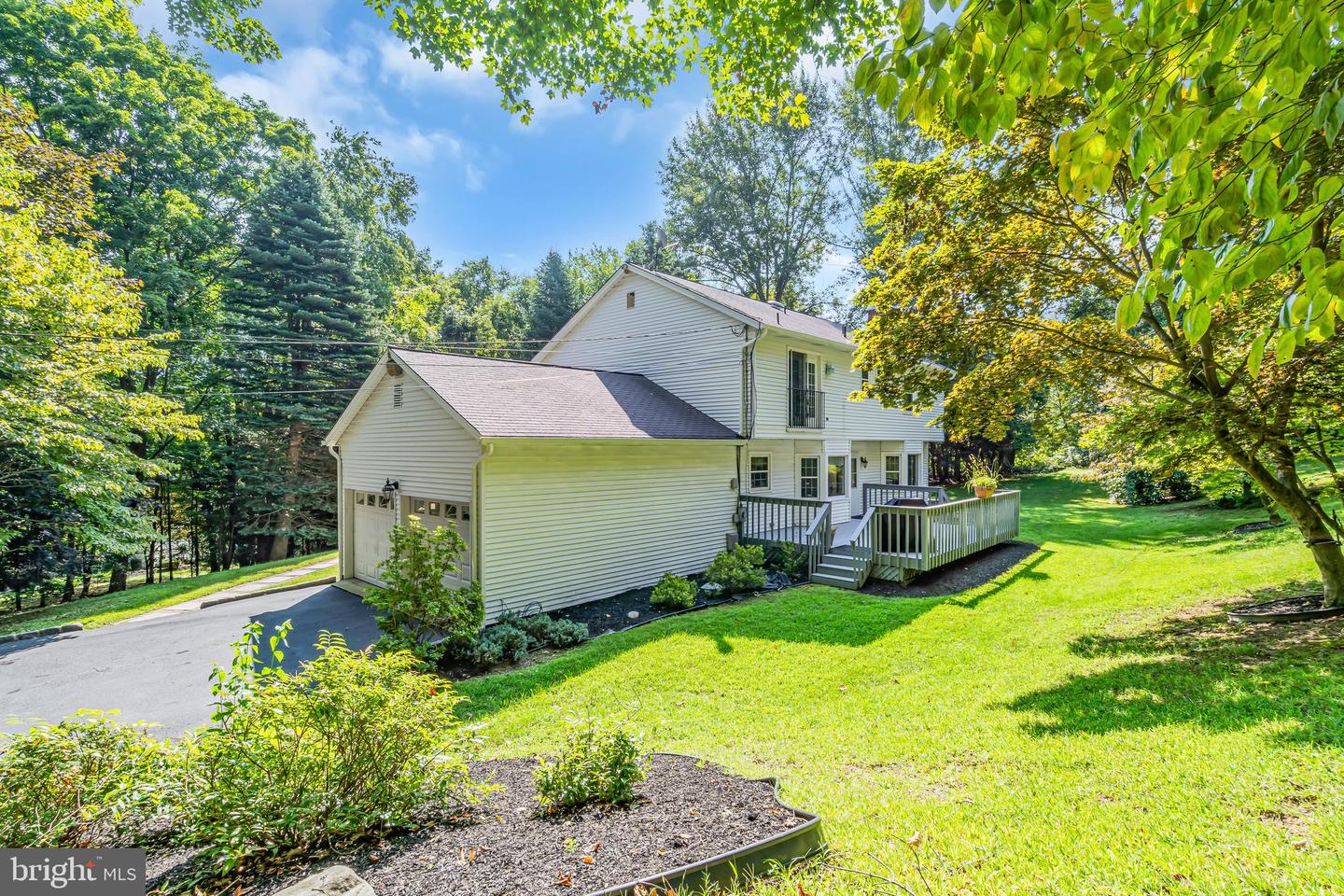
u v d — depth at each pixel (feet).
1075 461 80.38
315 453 67.56
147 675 23.67
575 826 9.84
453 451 30.71
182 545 69.92
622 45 18.76
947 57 5.24
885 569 34.45
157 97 58.44
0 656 26.18
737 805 10.55
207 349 60.80
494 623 27.94
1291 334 4.93
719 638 24.63
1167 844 8.45
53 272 31.32
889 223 25.41
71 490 35.53
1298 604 21.49
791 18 17.47
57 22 52.75
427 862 8.68
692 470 39.37
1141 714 13.89
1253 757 10.80
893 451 67.00
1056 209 21.04
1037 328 22.40
